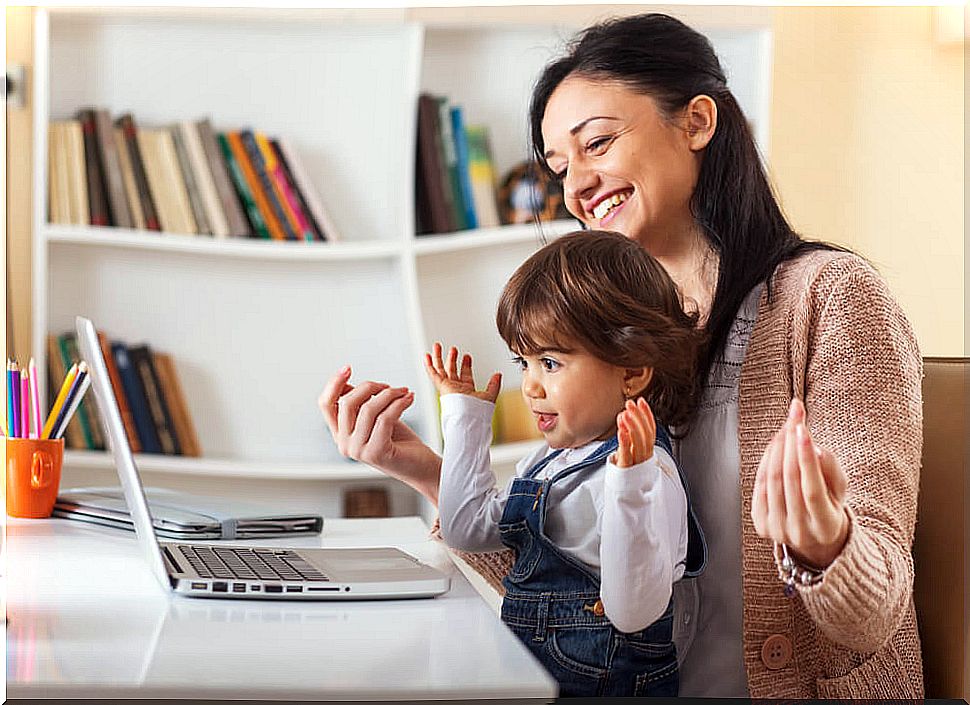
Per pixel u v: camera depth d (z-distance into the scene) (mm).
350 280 2984
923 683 1223
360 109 2959
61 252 2824
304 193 2828
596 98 1378
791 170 2994
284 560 1149
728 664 1250
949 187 3012
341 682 714
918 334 3035
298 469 2814
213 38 2885
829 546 939
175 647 807
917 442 1162
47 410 2705
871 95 2994
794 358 1215
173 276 2908
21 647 805
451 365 1360
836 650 1188
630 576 1028
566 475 1204
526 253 3020
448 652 801
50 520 1524
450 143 2855
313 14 2826
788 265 1277
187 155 2766
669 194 1369
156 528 1373
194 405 2924
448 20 2850
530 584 1197
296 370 2977
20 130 2666
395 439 1426
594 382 1208
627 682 1138
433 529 1431
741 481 1222
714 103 1356
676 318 1248
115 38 2832
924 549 1280
